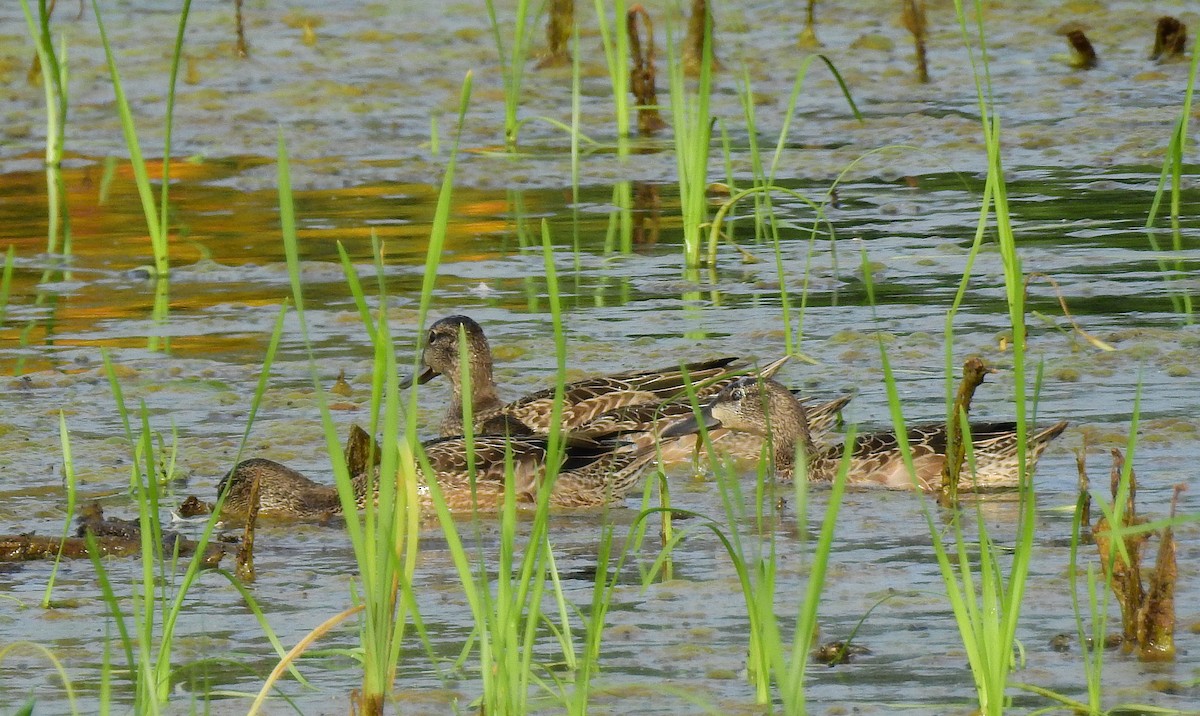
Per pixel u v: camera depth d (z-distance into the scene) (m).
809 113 27.73
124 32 34.69
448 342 16.11
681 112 20.66
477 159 25.83
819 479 14.16
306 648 10.20
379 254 8.56
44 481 13.70
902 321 17.73
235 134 27.48
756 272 20.03
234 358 17.12
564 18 31.34
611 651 9.99
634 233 21.89
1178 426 14.16
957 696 9.20
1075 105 27.31
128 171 25.44
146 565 8.95
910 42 32.44
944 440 13.87
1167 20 29.84
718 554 11.84
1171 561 9.65
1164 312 17.55
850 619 10.39
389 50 33.00
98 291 19.72
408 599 8.32
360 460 14.00
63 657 10.12
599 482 13.68
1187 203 21.98
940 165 24.39
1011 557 11.48
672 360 16.77
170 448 14.52
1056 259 19.73
